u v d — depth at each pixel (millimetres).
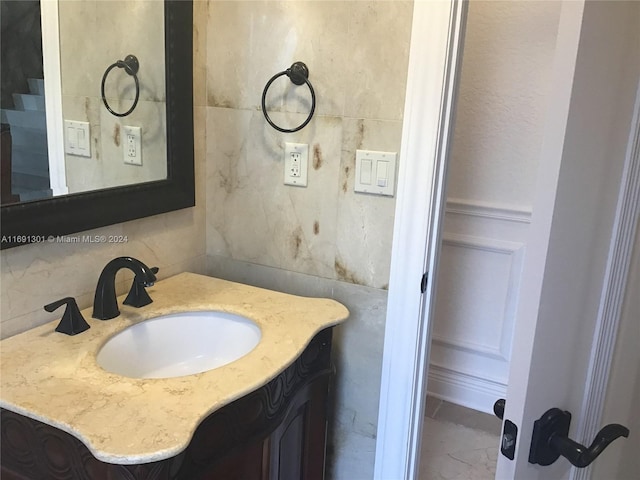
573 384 937
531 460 828
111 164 1398
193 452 1034
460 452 2318
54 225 1248
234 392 1039
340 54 1453
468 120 2436
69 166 1291
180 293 1521
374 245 1518
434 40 1329
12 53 1138
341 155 1510
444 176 1437
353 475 1697
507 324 2535
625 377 1125
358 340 1595
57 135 1252
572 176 742
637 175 920
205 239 1782
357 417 1647
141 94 1452
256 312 1417
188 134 1607
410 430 1583
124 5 1358
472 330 2629
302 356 1348
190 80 1584
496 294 2541
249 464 1204
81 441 918
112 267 1309
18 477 1086
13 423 1057
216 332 1471
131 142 1441
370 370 1599
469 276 2580
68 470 1003
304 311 1434
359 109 1457
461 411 2650
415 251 1455
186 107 1584
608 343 994
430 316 1538
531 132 2330
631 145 897
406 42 1367
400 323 1513
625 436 837
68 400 985
